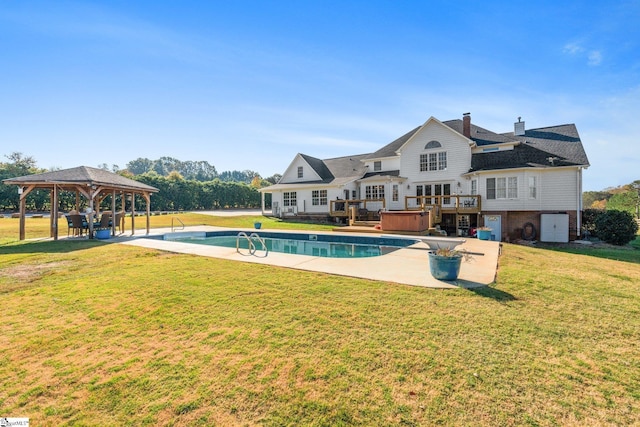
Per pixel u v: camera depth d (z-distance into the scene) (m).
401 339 3.42
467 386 2.60
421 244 11.60
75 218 13.88
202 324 3.89
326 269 6.88
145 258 8.41
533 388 2.58
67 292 5.22
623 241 14.45
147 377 2.76
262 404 2.40
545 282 5.72
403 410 2.32
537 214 16.45
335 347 3.26
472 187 18.97
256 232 16.61
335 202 22.47
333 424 2.20
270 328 3.74
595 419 2.23
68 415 2.32
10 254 9.02
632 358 3.07
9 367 2.96
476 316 4.06
